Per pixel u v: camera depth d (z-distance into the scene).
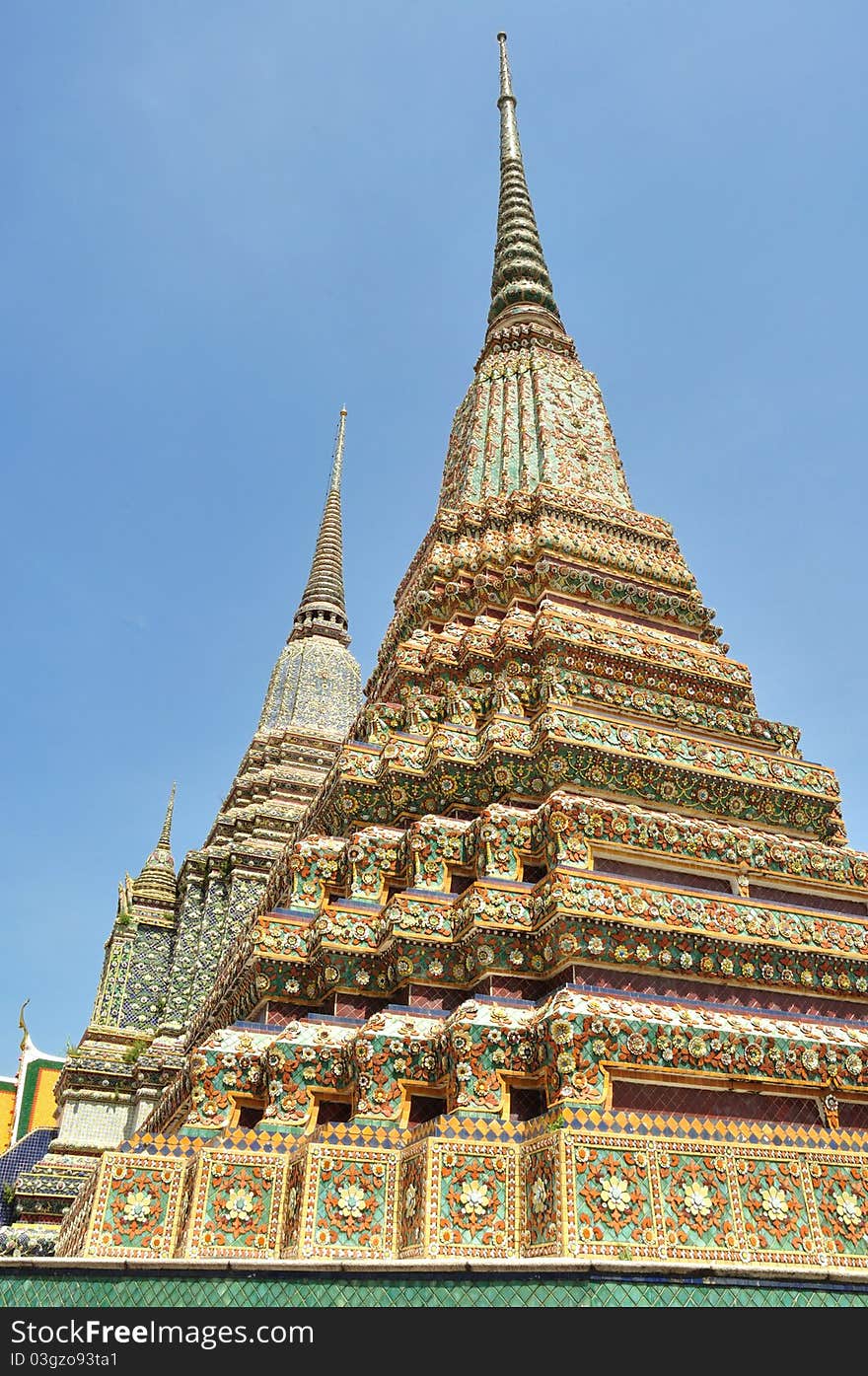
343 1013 12.18
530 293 29.42
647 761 14.59
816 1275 7.66
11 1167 29.17
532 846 12.96
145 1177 9.99
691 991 11.93
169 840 36.88
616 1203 8.83
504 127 36.22
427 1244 8.79
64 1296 7.11
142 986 32.44
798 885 14.27
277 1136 10.34
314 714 42.22
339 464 55.78
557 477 22.27
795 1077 10.99
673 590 20.20
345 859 13.93
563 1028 10.12
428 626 19.02
